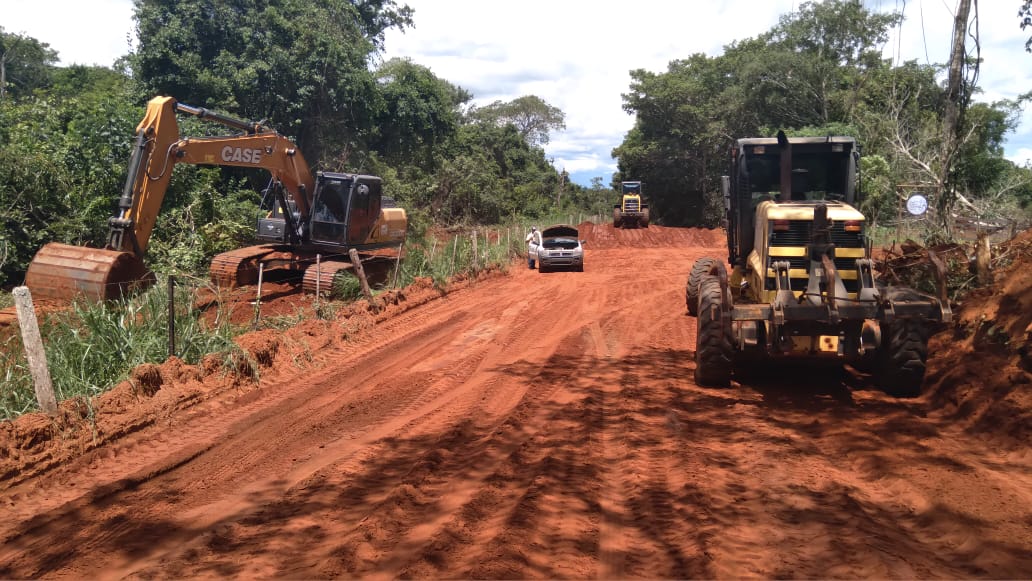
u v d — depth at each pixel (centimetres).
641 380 925
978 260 1017
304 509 531
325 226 1684
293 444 698
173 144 1388
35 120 2028
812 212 814
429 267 1939
